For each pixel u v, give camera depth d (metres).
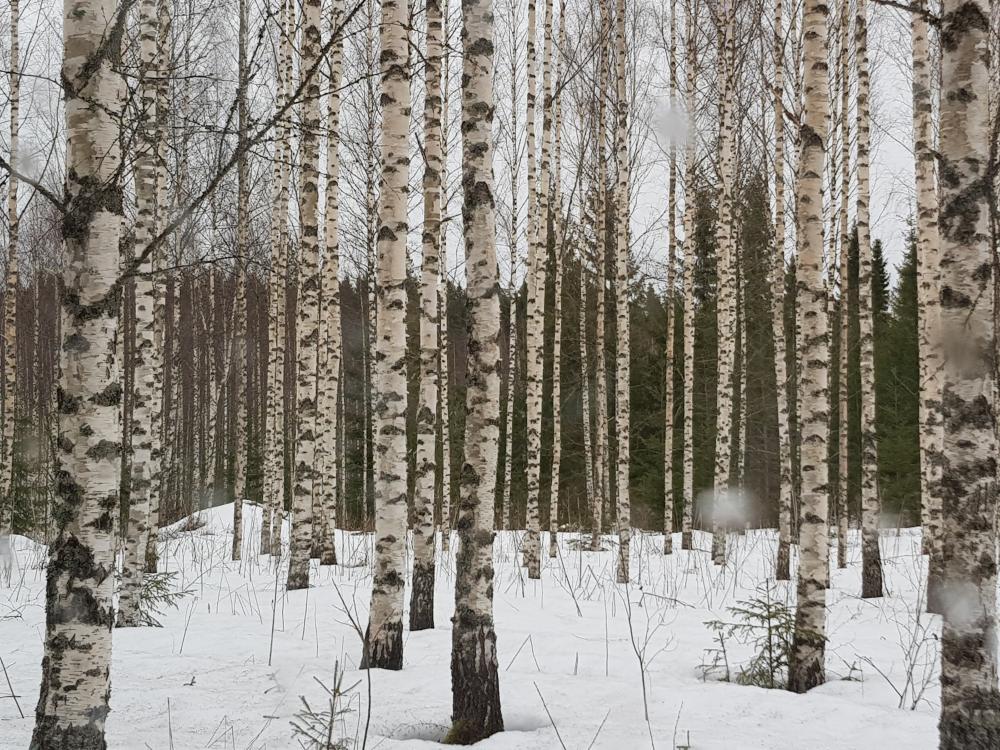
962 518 3.50
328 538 13.55
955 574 3.50
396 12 6.18
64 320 3.21
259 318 25.39
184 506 24.08
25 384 25.14
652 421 22.16
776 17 12.23
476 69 4.41
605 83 14.25
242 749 3.80
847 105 12.96
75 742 3.05
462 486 4.27
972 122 3.59
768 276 18.55
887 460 21.92
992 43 7.52
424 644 6.63
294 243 17.78
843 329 13.49
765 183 15.70
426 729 4.27
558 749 3.81
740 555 14.90
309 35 9.61
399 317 6.12
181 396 24.86
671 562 13.84
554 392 15.22
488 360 4.33
